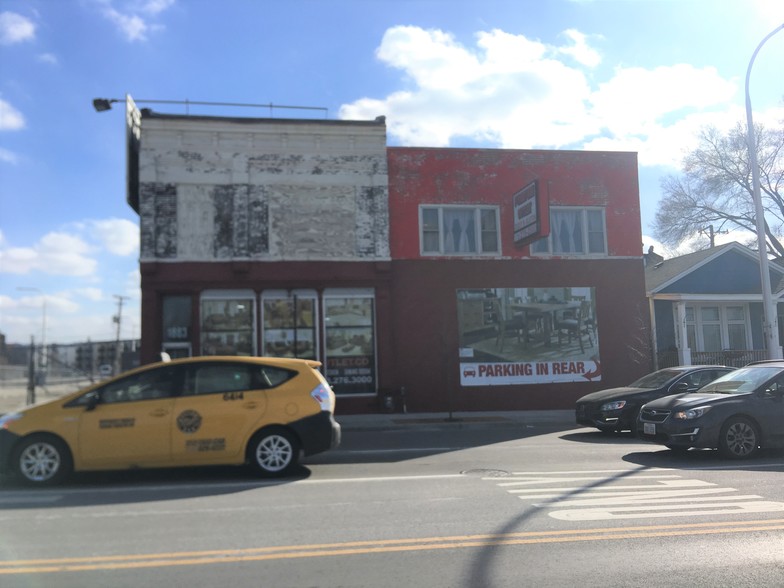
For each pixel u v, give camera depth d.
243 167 18.12
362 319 18.52
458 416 17.45
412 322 18.75
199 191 17.92
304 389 8.66
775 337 17.17
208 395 8.38
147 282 17.45
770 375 10.34
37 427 7.93
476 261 19.28
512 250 19.55
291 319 18.11
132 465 8.06
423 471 8.98
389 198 18.95
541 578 4.64
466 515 6.41
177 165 17.84
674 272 23.70
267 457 8.45
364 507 6.75
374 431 15.05
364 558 5.09
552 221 20.12
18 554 5.21
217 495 7.38
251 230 18.05
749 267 23.70
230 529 5.92
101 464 8.00
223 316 17.81
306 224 18.36
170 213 17.72
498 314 19.27
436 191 19.25
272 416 8.45
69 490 7.69
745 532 5.79
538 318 19.50
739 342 23.41
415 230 19.02
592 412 13.35
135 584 4.54
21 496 7.36
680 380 13.10
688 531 5.82
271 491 7.59
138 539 5.61
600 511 6.55
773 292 22.95
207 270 17.72
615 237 20.31
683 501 6.99
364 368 18.39
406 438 13.33
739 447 9.79
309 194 18.45
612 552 5.22
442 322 18.91
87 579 4.64
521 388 19.17
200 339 17.61
